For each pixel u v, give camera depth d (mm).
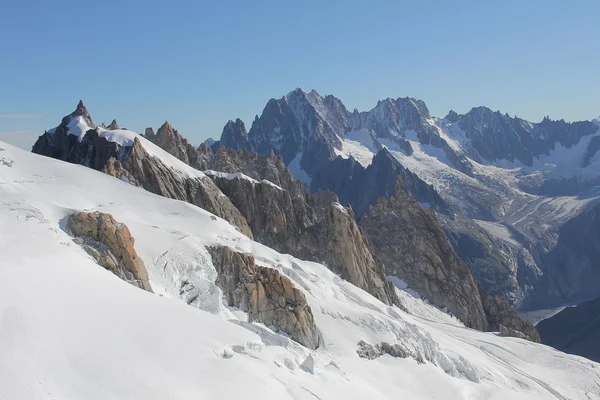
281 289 60031
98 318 35312
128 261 51312
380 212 147625
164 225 68938
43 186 65812
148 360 32812
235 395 33000
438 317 123812
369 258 113562
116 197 74000
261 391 34781
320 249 110625
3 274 36000
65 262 42375
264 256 72500
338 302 69062
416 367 61656
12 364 27891
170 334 37000
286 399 35938
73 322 33562
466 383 64000
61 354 30141
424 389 57344
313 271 77625
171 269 56000
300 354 49594
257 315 58094
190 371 33500
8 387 26375
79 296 37375
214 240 64812
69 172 75938
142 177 89750
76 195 66938
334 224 110062
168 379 31609
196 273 57188
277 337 51188
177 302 45344
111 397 28422
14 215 48750
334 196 141125
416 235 141250
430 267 135625
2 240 41969
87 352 31156
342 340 60656
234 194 113000
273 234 111625
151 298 43000
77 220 52250
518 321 137625
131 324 36312
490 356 85000
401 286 132375
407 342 65500
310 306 63750
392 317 72625
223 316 54125
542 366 90812
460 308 130375
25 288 35188
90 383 28922
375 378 55219
